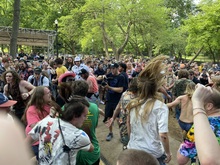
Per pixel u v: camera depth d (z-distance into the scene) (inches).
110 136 228.4
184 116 179.2
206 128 46.3
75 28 1043.9
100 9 922.1
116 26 1047.0
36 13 1291.8
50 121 91.7
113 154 199.8
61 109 93.3
